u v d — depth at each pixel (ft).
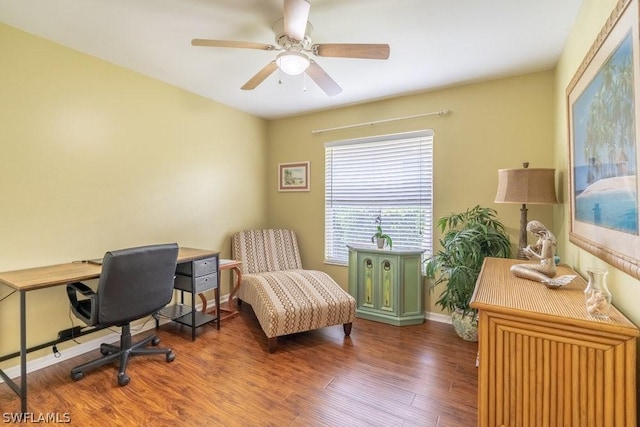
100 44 7.38
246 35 6.97
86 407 5.82
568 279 4.51
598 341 3.19
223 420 5.50
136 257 6.53
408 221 10.75
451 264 8.55
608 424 3.17
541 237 4.99
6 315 6.73
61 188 7.43
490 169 9.32
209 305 11.44
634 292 3.54
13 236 6.72
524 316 3.46
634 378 3.07
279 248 12.42
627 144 3.44
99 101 8.09
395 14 6.11
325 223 12.48
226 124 11.81
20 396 5.68
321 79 7.20
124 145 8.66
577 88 5.42
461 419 5.54
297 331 8.25
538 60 8.03
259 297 8.75
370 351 8.11
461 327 8.65
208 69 8.75
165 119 9.70
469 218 8.93
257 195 13.33
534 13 6.09
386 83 9.55
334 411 5.76
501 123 9.15
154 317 9.45
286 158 13.39
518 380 3.55
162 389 6.40
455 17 6.23
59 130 7.37
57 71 7.31
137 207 9.02
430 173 10.34
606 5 4.46
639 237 3.17
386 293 10.15
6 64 6.55
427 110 10.26
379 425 5.41
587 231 4.89
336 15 6.13
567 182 6.50
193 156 10.61
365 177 11.59
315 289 9.24
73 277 6.24
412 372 7.09
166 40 7.20
